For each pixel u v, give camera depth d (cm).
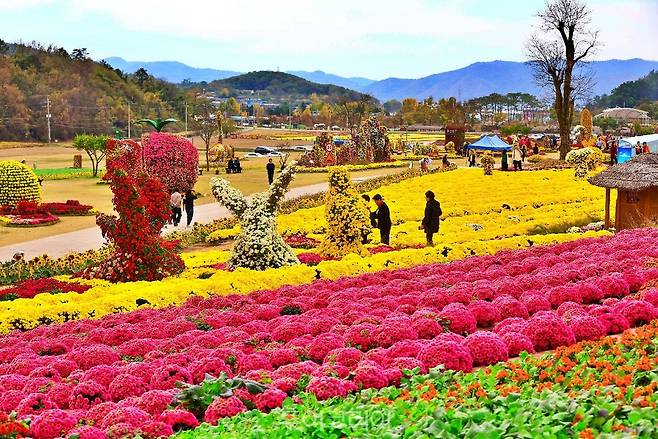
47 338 1518
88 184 5947
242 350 1274
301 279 2058
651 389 811
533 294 1474
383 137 7950
